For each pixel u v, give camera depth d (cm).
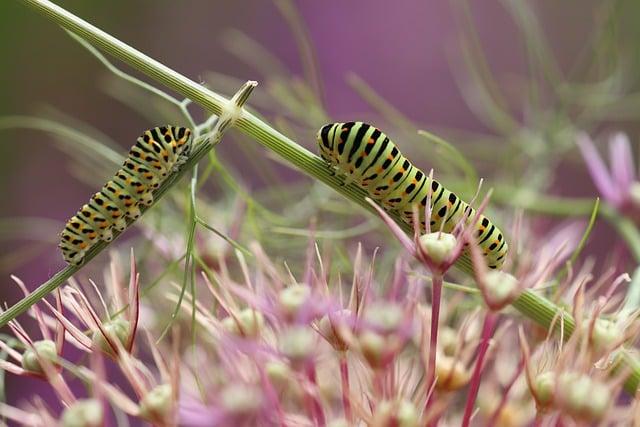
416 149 57
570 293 43
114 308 41
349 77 68
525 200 52
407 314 38
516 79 69
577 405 37
